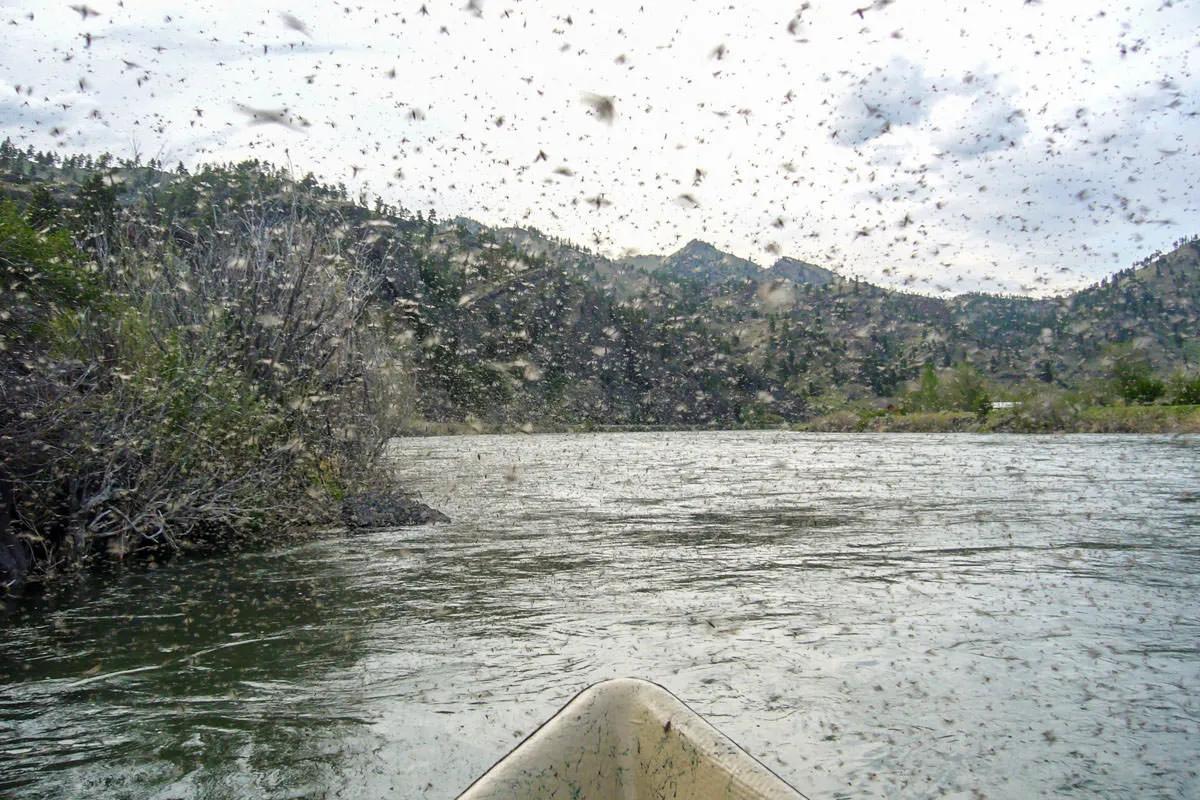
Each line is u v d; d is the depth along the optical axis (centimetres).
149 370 1057
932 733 499
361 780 446
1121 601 799
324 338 1434
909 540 1149
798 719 521
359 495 1390
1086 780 441
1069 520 1319
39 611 782
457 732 505
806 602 805
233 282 1390
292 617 760
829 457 2836
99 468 1005
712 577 921
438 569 974
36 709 540
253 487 1115
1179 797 423
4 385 898
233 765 462
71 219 1363
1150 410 4631
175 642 684
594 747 248
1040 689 568
